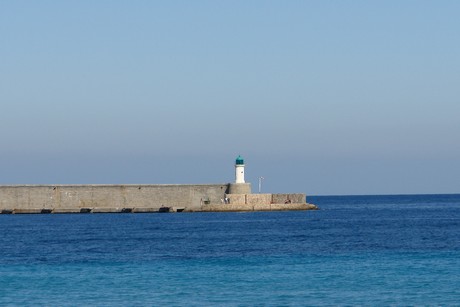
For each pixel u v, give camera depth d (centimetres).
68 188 16375
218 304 4591
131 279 5603
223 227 12450
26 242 9406
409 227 12200
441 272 5806
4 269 6306
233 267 6269
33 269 6275
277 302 4638
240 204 17450
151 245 8706
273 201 18638
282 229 11788
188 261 6775
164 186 16825
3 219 15412
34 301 4738
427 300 4659
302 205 18950
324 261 6650
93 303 4650
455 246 8081
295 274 5788
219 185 17300
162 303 4628
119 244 8919
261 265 6394
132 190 16638
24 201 16250
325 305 4531
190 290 5084
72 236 10494
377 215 17900
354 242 8812
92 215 17038
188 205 17025
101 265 6512
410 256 7000
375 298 4734
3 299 4812
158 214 17262
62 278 5700
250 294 4919
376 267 6159
